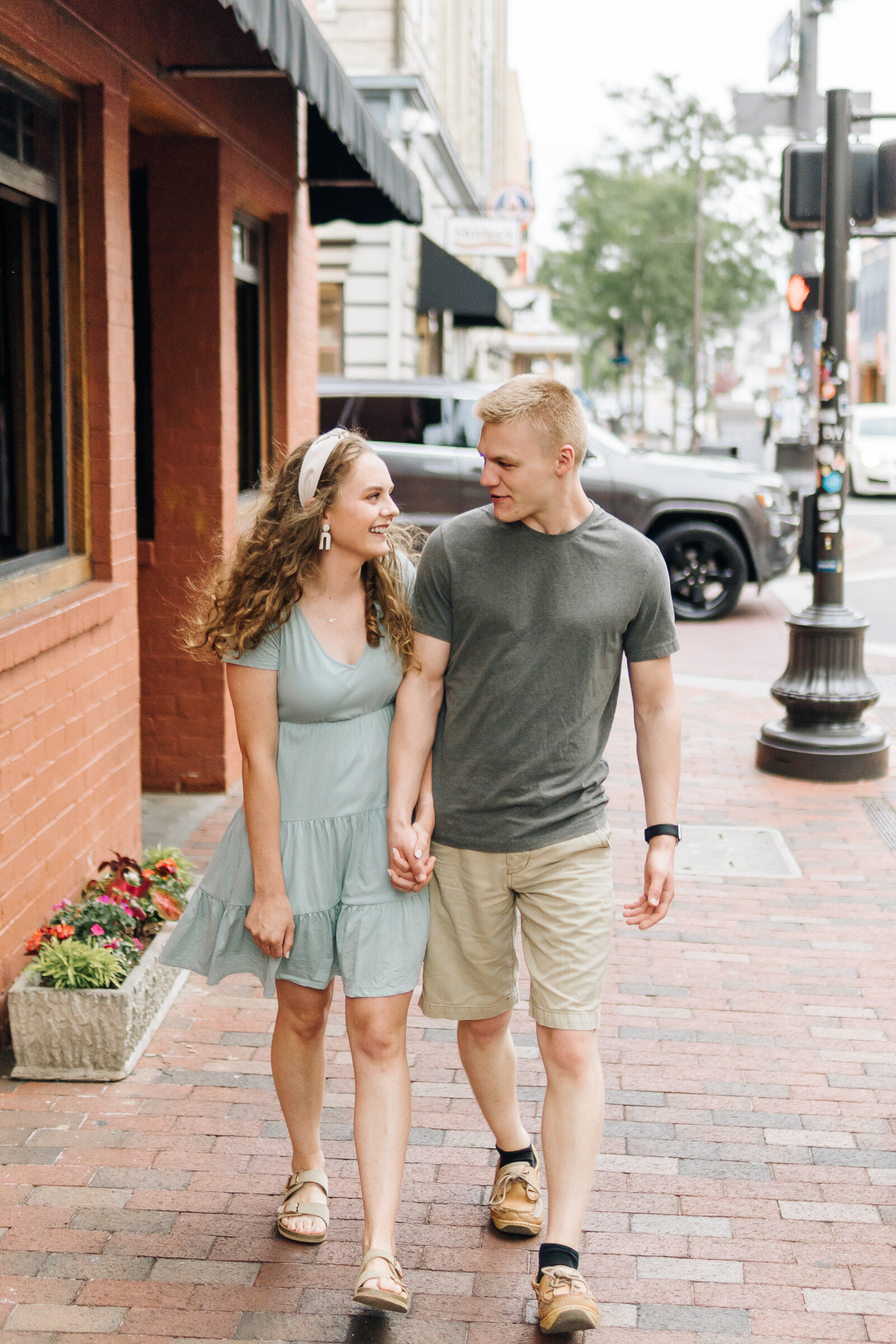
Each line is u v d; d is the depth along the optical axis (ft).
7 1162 11.03
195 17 18.95
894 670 33.37
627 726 28.30
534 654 9.27
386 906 9.43
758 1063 13.10
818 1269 9.87
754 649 36.45
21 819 13.10
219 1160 11.15
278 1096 10.15
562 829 9.50
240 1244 10.04
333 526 9.08
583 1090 9.33
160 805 21.83
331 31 61.46
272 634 9.21
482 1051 10.16
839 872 18.90
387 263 59.06
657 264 136.56
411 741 9.52
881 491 80.59
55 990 12.30
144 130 20.29
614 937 16.37
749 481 41.50
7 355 14.17
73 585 15.44
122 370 16.15
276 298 26.48
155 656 22.18
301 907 9.43
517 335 163.02
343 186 28.35
